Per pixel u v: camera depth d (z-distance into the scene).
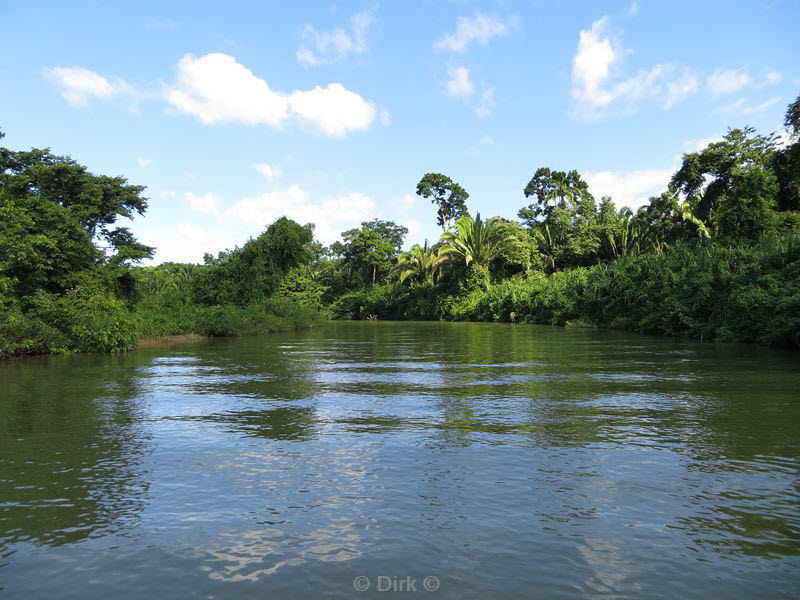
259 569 2.87
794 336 14.41
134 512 3.66
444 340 20.95
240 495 3.94
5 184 26.45
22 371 11.48
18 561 3.02
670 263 24.72
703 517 3.47
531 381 9.31
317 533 3.29
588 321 31.19
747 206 23.91
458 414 6.59
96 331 15.55
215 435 5.67
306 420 6.35
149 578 2.81
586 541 3.15
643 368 10.89
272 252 32.88
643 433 5.55
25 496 3.96
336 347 17.72
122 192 32.59
